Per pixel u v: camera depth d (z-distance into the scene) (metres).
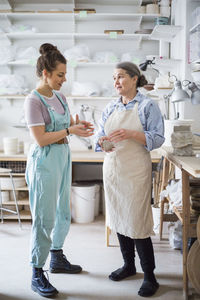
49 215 2.66
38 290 2.68
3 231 4.12
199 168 2.25
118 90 2.66
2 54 4.69
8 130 5.13
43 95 2.67
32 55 4.75
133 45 4.99
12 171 4.46
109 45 4.98
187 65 3.89
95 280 2.91
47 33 4.63
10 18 4.80
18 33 4.63
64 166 2.77
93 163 4.33
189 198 2.59
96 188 4.68
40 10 4.82
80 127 2.70
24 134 5.12
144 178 2.66
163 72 4.63
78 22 4.92
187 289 2.61
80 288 2.78
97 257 3.38
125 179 2.69
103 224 4.41
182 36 4.02
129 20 4.90
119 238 2.91
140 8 4.62
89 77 5.04
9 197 4.53
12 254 3.44
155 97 4.80
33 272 2.74
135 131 2.57
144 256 2.71
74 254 3.44
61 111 2.77
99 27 4.93
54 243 3.02
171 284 2.83
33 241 2.69
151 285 2.69
